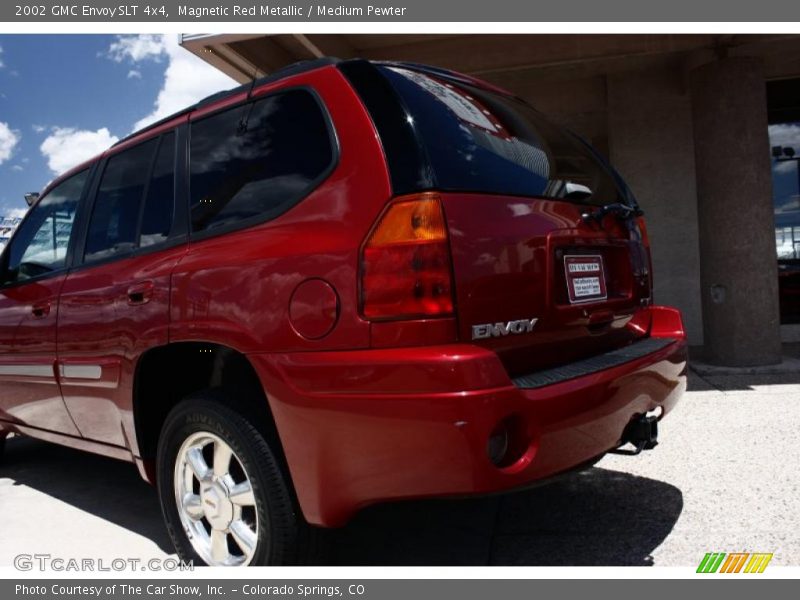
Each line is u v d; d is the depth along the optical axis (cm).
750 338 655
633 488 343
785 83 822
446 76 271
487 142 241
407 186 204
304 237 219
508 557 274
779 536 279
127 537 317
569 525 303
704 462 375
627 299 284
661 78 798
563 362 244
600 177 305
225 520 245
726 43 658
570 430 213
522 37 721
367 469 202
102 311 289
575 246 253
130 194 306
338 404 203
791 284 833
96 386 298
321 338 208
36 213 380
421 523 312
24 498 383
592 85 834
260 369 221
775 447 393
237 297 228
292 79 247
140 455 282
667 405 278
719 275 666
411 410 192
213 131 271
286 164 237
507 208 225
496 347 213
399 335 198
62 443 351
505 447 201
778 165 833
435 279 198
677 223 805
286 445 217
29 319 344
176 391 288
